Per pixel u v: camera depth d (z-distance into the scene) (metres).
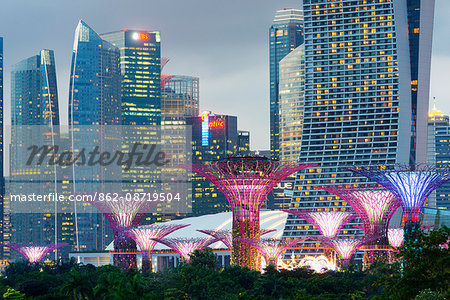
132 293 124.31
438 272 112.75
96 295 139.12
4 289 198.38
